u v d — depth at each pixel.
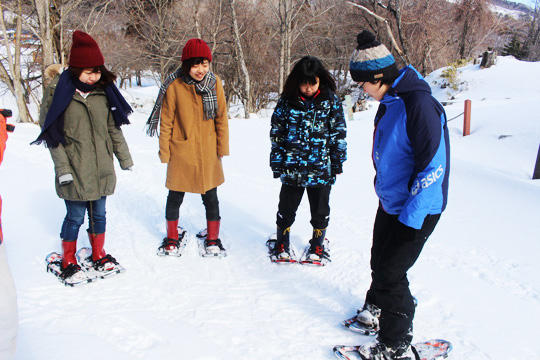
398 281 1.97
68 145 2.53
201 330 2.29
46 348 2.02
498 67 19.20
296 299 2.66
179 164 2.99
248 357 2.09
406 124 1.78
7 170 5.14
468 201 4.59
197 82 2.83
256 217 4.10
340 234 3.72
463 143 8.19
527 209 4.30
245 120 12.09
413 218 1.77
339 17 28.20
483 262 3.14
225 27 23.94
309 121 2.74
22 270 2.82
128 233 3.56
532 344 2.22
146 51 21.78
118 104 2.62
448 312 2.51
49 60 15.07
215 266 3.07
